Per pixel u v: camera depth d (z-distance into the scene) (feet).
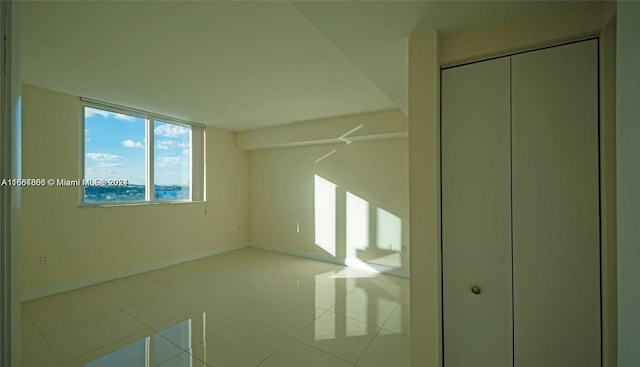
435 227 5.06
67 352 7.11
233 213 18.02
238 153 18.34
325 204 15.88
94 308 9.54
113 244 12.28
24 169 9.89
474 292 5.00
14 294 2.06
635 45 2.66
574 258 4.39
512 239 4.77
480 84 5.02
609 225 4.10
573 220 4.40
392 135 13.10
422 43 5.17
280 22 5.98
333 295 10.89
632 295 2.64
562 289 4.46
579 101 4.38
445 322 5.22
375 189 14.26
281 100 11.24
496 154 4.89
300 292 11.19
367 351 7.26
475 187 5.02
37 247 10.18
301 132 15.16
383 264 13.87
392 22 4.75
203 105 11.93
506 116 4.83
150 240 13.64
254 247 18.72
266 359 6.92
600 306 4.25
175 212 14.74
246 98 10.99
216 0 5.28
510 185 4.79
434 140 5.07
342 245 15.21
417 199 5.21
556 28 4.45
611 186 4.09
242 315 9.17
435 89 5.05
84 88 9.99
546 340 4.56
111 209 12.24
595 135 4.29
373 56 5.98
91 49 7.10
